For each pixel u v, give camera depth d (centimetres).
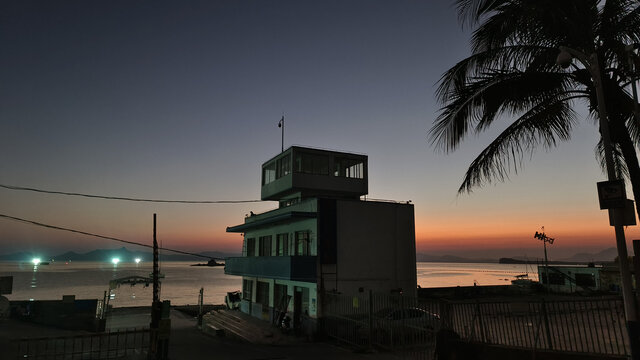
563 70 1005
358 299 1903
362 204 2214
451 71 1060
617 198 764
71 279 15538
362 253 2159
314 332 1977
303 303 2144
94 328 2470
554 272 4684
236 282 14325
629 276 750
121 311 3588
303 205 2266
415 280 2248
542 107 1060
